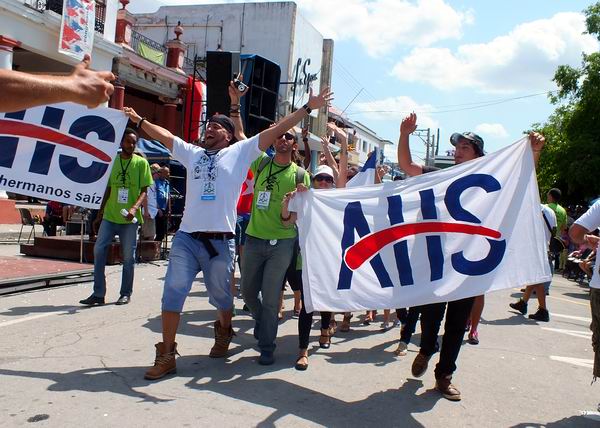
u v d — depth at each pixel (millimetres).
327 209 4395
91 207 5559
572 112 22625
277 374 4527
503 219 4379
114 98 18016
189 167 4465
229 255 4441
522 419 3914
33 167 5418
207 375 4375
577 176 21172
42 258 10023
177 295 4215
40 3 15016
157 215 11867
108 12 17203
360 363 5031
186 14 28094
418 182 4457
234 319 6520
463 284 4242
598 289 3832
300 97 28156
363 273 4324
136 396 3789
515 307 8711
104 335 5273
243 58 11430
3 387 3805
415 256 4336
